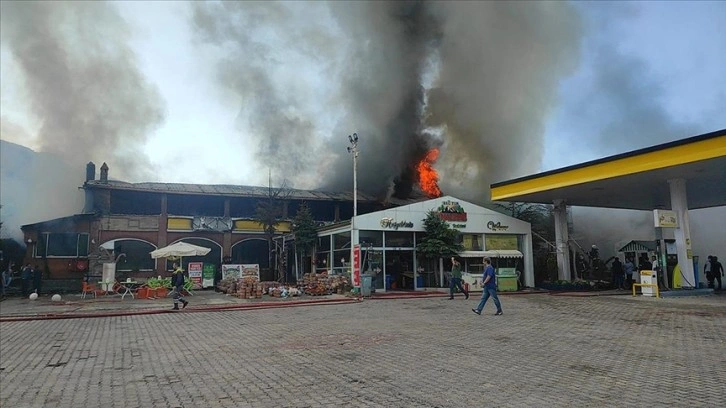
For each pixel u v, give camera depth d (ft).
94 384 22.03
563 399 18.16
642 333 34.73
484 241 93.15
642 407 17.04
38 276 85.87
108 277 82.07
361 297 73.00
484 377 21.89
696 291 69.56
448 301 66.23
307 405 17.98
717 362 24.67
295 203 129.39
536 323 41.11
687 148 61.11
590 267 99.81
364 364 25.25
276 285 84.02
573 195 88.33
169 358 28.30
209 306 61.82
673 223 70.44
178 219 112.16
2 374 24.47
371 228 85.35
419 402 18.08
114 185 109.60
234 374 23.56
